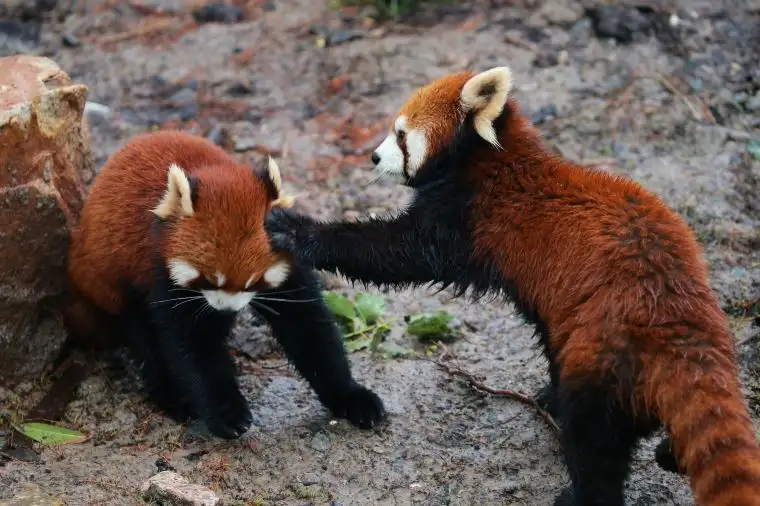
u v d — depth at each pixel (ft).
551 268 27.04
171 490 28.12
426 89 31.60
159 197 32.30
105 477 29.63
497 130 29.78
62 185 34.68
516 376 34.58
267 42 53.78
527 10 54.90
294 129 48.32
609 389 24.45
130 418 32.91
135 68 52.60
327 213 42.93
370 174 45.47
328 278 40.16
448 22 54.49
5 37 54.85
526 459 30.55
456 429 32.07
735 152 45.47
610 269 25.63
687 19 53.52
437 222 29.91
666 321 24.49
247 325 37.60
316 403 33.81
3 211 31.81
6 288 32.55
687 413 22.93
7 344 32.99
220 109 49.67
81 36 55.26
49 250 33.55
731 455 22.06
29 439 31.53
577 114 47.85
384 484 29.63
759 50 51.96
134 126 48.62
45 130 33.01
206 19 56.08
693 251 26.40
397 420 32.60
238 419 31.91
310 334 32.19
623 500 25.72
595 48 52.01
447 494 29.12
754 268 38.91
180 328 31.27
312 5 56.75
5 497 28.30
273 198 30.89
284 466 30.55
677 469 27.61
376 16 55.36
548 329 27.58
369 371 35.12
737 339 34.96
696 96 49.03
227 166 31.96
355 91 50.16
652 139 46.62
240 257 28.81
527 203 28.27
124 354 36.45
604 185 27.61
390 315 38.34
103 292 33.78
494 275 28.94
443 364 35.06
